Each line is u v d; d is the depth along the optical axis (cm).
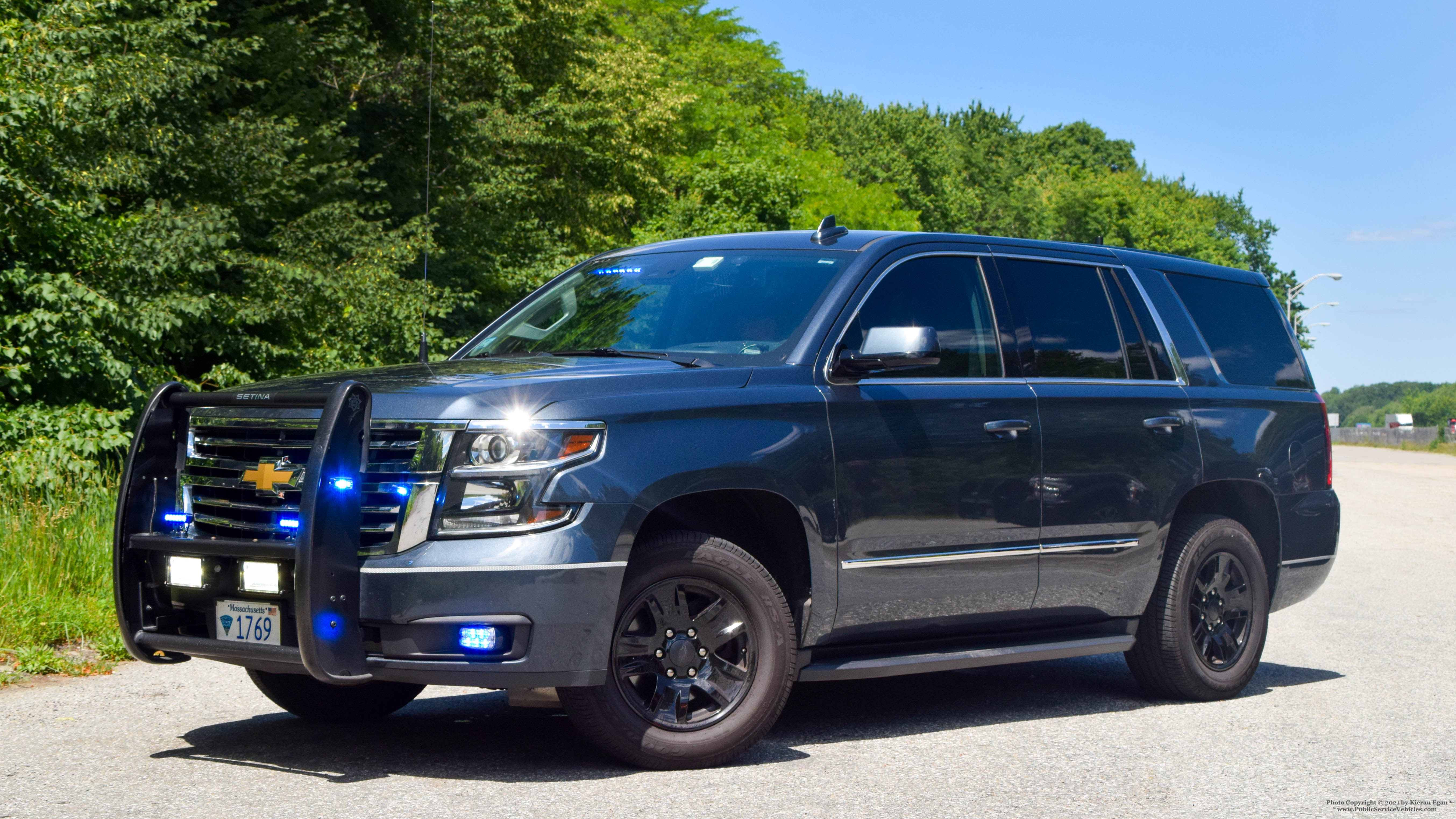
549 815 382
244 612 417
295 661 399
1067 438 548
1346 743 519
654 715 436
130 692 591
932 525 499
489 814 383
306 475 390
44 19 1439
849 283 507
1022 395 538
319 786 416
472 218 2548
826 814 393
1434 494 2648
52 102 1360
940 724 548
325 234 1902
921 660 499
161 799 397
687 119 4434
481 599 395
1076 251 602
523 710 560
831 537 471
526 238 2697
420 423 406
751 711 448
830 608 476
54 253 1417
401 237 2077
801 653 476
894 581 492
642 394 436
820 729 530
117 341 1423
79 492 942
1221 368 638
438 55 2498
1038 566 539
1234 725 553
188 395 453
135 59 1534
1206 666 607
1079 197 10938
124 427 1312
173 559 434
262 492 417
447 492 401
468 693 605
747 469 446
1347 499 2427
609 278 573
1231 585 622
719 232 3606
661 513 454
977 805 409
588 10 3275
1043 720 560
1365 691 640
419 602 393
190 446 451
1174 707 597
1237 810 413
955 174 10531
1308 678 677
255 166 1761
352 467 397
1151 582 586
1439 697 624
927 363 473
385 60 2384
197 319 1575
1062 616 559
